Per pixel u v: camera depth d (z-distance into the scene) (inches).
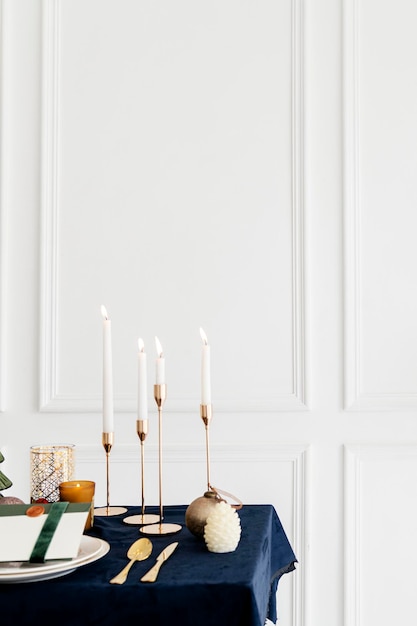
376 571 103.9
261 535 63.2
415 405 104.6
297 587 103.5
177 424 105.4
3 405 106.1
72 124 108.4
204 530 59.6
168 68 108.6
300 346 105.3
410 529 104.2
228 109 108.2
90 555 53.0
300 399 105.0
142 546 58.1
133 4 108.6
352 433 105.0
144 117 108.4
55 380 106.1
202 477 105.0
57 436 106.0
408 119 108.0
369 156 107.7
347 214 106.5
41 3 108.8
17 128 108.5
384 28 108.4
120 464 105.2
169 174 107.9
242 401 104.8
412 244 106.8
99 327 106.7
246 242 106.8
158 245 107.3
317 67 108.3
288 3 108.5
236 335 106.0
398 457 104.7
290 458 104.8
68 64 108.7
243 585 49.6
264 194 107.1
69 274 107.1
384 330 106.0
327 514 104.4
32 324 107.2
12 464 105.9
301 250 106.3
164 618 49.5
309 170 107.1
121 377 105.9
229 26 108.7
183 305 106.7
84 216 107.7
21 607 49.4
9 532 53.9
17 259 107.7
